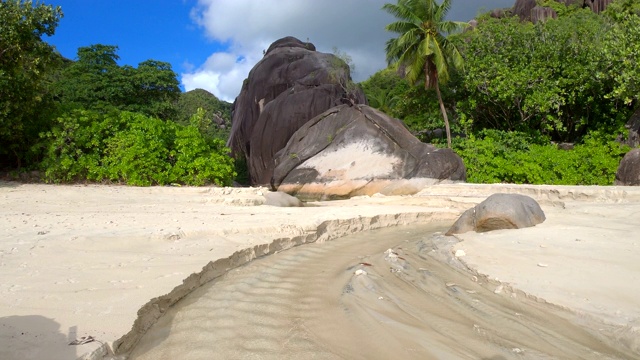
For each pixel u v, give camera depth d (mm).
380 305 5363
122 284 5270
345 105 24656
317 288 6113
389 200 17875
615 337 4238
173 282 5438
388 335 4465
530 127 26359
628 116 24344
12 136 16719
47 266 5863
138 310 4453
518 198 9938
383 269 7164
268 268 7227
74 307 4465
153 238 7637
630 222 9172
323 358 3971
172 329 4609
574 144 24375
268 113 29406
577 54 24875
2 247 6676
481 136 25328
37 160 18203
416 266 7297
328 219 10750
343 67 31156
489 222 9531
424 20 24328
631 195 13180
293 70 31797
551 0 49719
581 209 11367
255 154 29969
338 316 5008
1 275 5395
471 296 5656
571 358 3930
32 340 3674
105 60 27891
